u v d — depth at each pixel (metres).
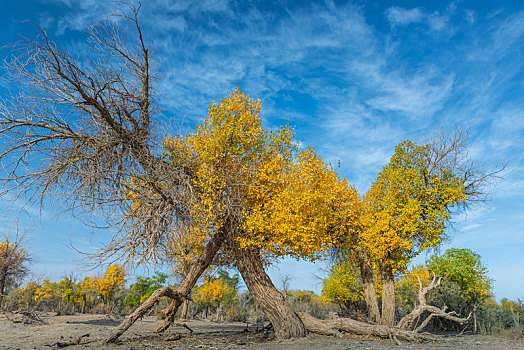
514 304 28.06
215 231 11.41
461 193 17.19
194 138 11.52
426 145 18.48
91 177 8.47
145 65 9.21
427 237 17.19
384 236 16.06
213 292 31.62
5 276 22.42
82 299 34.84
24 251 23.09
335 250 18.50
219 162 11.22
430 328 21.81
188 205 10.00
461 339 13.59
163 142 9.79
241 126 11.52
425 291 14.39
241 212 11.38
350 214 16.39
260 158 12.00
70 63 7.93
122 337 12.62
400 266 17.14
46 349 9.54
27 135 8.17
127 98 9.41
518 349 10.32
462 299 22.20
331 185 13.51
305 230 10.78
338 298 23.89
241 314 33.47
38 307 33.47
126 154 9.44
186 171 10.73
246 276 12.27
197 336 13.29
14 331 15.28
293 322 12.23
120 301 39.81
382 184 18.95
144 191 9.47
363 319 16.81
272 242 11.27
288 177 11.48
